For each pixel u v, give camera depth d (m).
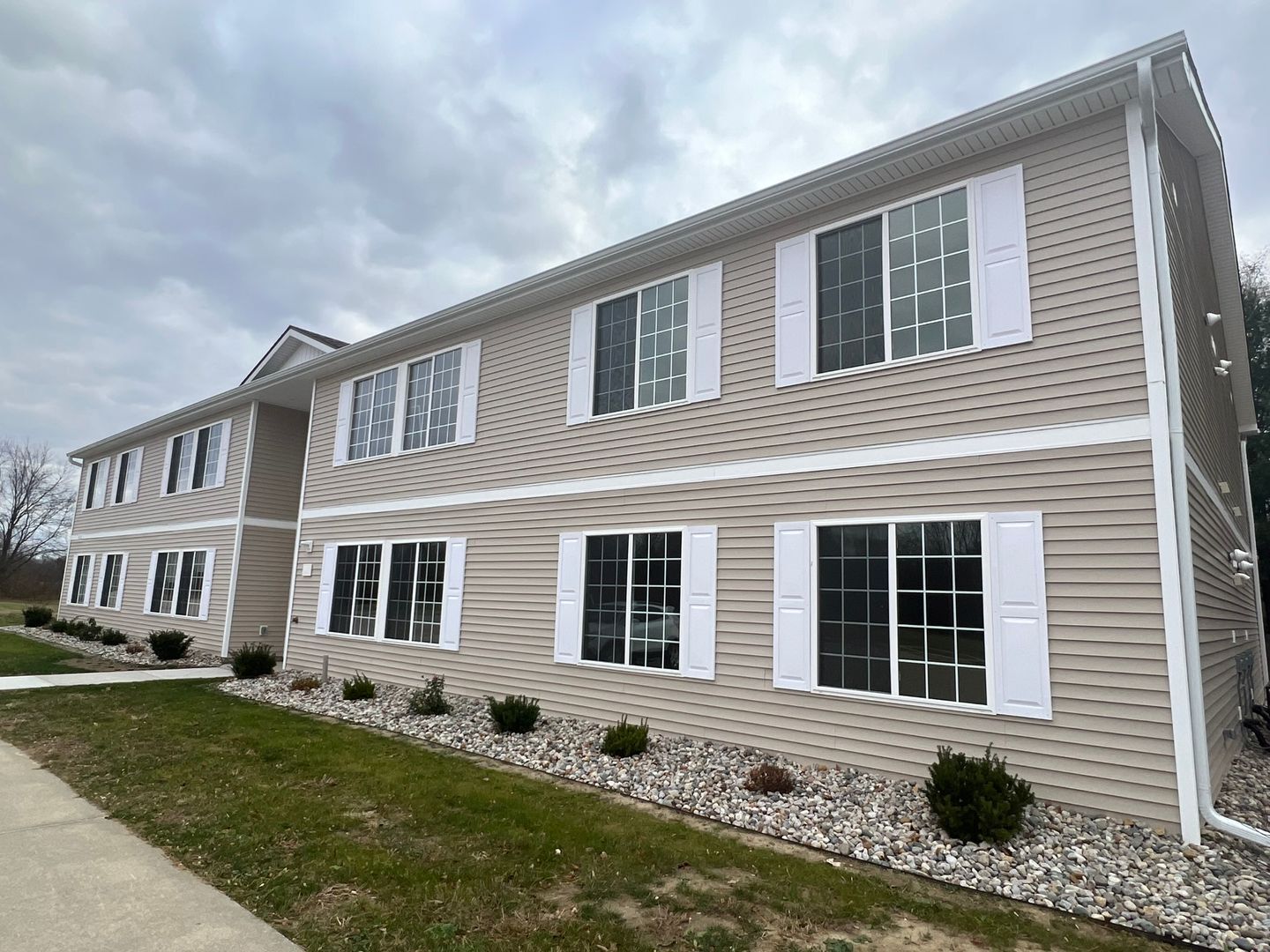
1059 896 4.27
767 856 4.92
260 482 17.33
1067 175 6.15
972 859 4.77
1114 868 4.58
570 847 4.96
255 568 17.03
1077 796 5.42
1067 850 4.83
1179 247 6.98
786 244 7.96
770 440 7.77
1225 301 11.95
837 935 3.74
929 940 3.73
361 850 4.79
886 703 6.50
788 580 7.35
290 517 17.84
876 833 5.25
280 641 17.25
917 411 6.71
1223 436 10.68
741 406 8.08
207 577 17.56
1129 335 5.68
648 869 4.59
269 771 6.83
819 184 7.34
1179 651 5.16
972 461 6.32
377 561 12.85
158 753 7.46
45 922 3.64
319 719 9.78
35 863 4.46
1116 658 5.41
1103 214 5.92
